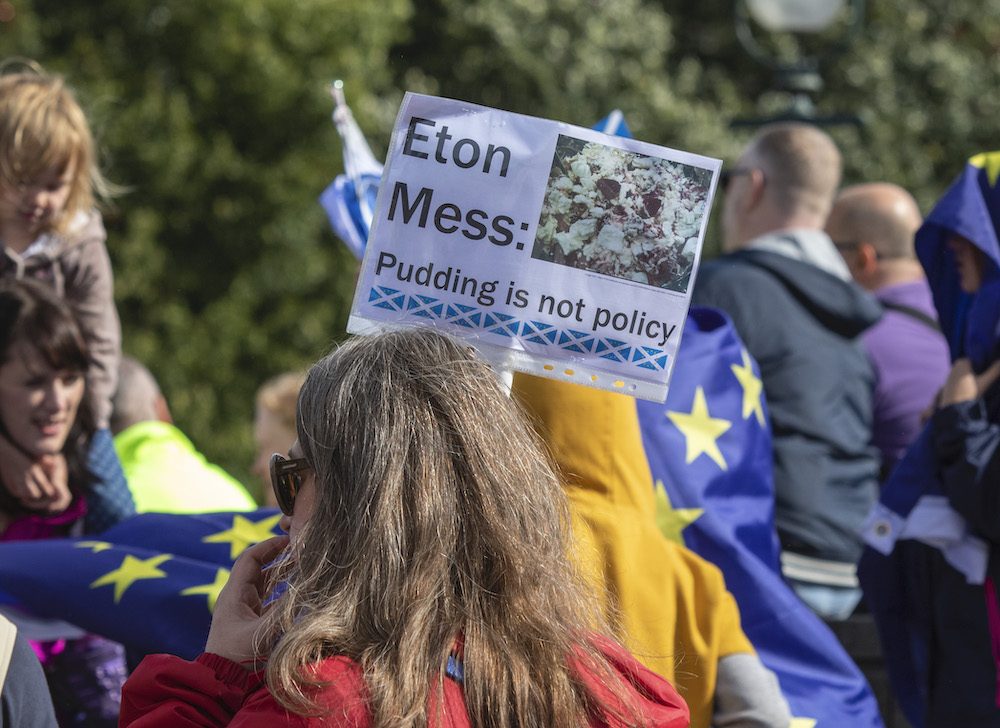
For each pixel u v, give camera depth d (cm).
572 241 429
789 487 764
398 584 311
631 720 324
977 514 613
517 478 329
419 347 342
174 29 2075
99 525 662
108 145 1986
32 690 370
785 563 762
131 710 339
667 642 482
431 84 2456
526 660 315
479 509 322
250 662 336
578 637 330
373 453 321
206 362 2095
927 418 679
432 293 426
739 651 503
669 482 568
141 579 561
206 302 2147
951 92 2641
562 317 428
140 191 2053
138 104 2014
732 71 2705
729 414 600
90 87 1989
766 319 777
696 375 600
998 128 2666
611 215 430
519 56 2425
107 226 2012
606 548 479
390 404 327
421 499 317
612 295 430
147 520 618
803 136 866
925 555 656
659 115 2416
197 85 2081
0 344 618
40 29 2047
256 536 604
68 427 641
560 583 330
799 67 1241
